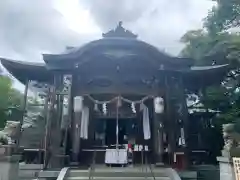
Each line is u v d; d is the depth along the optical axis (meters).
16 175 9.99
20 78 16.91
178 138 14.01
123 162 13.30
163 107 13.94
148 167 12.34
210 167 13.94
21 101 21.72
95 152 14.73
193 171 12.55
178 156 13.47
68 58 13.73
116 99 14.74
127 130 16.64
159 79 14.55
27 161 14.48
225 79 16.61
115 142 16.45
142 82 14.55
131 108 15.67
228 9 15.87
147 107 15.37
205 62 17.72
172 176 10.64
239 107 15.97
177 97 14.36
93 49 13.85
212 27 17.25
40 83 17.14
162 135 13.81
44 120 14.84
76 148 13.57
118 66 14.31
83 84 14.37
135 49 14.02
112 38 13.85
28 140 15.38
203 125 17.17
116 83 14.46
